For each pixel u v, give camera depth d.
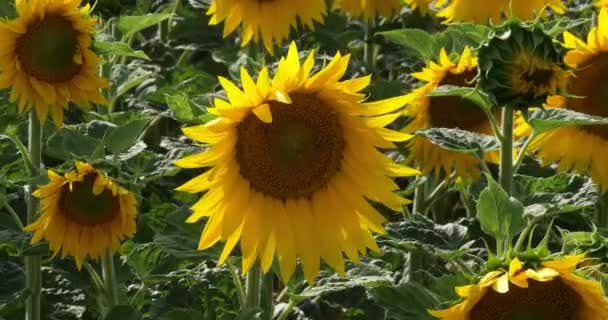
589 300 5.10
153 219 7.51
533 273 4.88
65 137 6.68
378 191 5.70
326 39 10.48
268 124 5.56
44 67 6.72
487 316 5.23
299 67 5.34
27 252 6.56
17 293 6.93
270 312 6.35
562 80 6.00
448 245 6.04
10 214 7.41
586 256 5.66
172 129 9.85
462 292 4.96
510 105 6.06
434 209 8.79
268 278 6.33
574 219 7.57
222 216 5.55
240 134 5.54
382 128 5.64
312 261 5.71
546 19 8.67
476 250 6.89
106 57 8.91
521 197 6.57
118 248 6.59
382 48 10.78
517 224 5.59
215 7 8.76
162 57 10.84
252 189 5.62
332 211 5.73
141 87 10.23
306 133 5.61
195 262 7.04
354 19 11.36
